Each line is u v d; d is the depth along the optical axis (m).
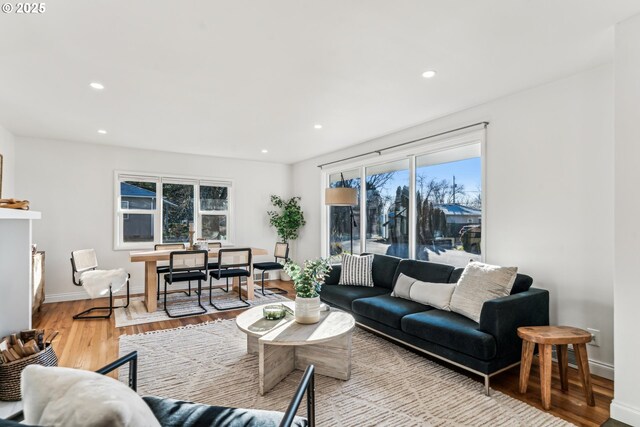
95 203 5.22
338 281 4.27
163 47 2.26
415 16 1.93
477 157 3.59
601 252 2.60
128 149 5.48
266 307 3.02
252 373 2.64
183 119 3.91
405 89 3.02
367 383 2.48
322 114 3.72
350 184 5.51
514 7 1.85
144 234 5.63
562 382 2.36
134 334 3.53
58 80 2.79
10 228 2.54
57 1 1.76
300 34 2.11
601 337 2.58
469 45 2.27
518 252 3.12
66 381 0.94
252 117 3.83
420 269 3.62
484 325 2.41
